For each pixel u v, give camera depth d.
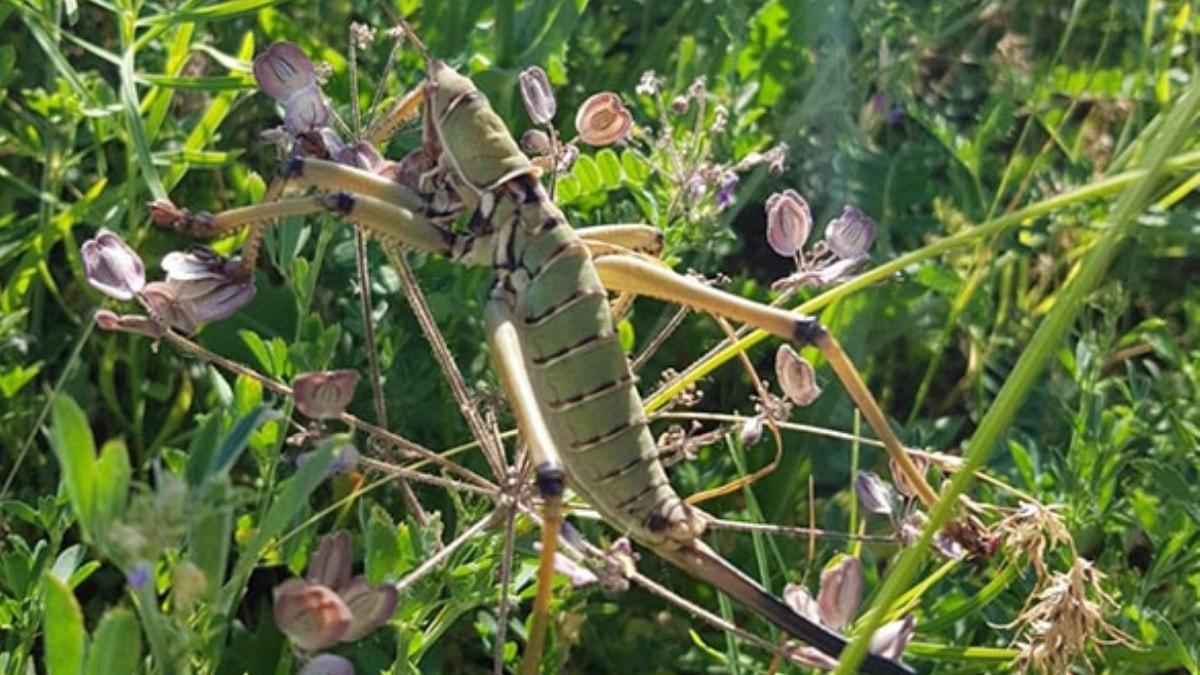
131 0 0.40
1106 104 0.56
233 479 0.44
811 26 0.51
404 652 0.32
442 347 0.32
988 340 0.52
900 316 0.51
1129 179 0.32
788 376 0.33
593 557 0.30
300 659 0.27
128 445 0.47
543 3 0.47
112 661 0.25
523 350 0.30
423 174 0.31
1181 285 0.55
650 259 0.32
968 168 0.52
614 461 0.29
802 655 0.30
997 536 0.32
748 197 0.48
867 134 0.54
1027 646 0.33
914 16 0.54
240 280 0.31
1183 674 0.44
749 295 0.49
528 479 0.30
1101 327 0.49
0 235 0.46
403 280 0.32
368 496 0.41
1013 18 0.59
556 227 0.30
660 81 0.44
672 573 0.44
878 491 0.32
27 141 0.46
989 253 0.51
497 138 0.31
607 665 0.43
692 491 0.45
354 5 0.51
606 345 0.30
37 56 0.49
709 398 0.48
